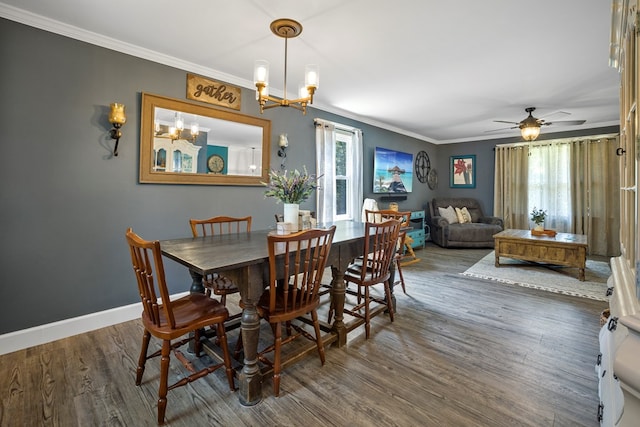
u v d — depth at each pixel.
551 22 2.20
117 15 2.12
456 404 1.57
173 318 1.47
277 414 1.50
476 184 6.77
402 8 2.03
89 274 2.40
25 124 2.11
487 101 4.10
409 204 6.39
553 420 1.45
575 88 3.58
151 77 2.68
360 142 4.92
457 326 2.48
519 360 1.97
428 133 6.35
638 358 0.61
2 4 1.97
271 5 2.00
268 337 2.35
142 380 1.76
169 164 2.80
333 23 2.21
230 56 2.76
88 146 2.37
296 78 3.28
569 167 5.52
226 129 3.21
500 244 4.36
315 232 1.65
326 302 3.07
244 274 1.56
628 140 1.19
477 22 2.20
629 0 1.11
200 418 1.47
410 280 3.76
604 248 5.21
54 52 2.20
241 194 3.38
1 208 2.04
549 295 3.21
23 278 2.13
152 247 1.37
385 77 3.26
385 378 1.79
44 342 2.19
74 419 1.46
